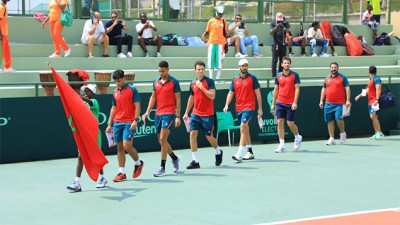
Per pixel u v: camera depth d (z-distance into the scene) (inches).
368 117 989.2
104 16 1067.9
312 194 533.0
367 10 1315.2
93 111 562.6
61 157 759.1
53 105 751.7
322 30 1224.8
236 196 525.0
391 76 1019.9
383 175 626.5
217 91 864.3
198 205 492.4
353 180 598.2
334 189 554.9
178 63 1029.2
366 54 1228.5
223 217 453.1
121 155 594.9
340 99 852.6
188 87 957.2
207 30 999.0
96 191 551.5
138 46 1034.1
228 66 1072.8
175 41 1078.4
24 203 506.0
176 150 823.7
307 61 1136.8
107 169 669.9
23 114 733.3
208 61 1001.5
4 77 853.8
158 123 622.8
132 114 585.6
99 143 551.2
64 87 526.0
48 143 749.9
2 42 859.4
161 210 476.4
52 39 1008.2
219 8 989.8
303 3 1249.4
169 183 584.4
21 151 732.7
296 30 1238.3
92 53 984.3
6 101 722.8
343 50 1227.9
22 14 1016.9
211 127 663.1
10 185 586.2
